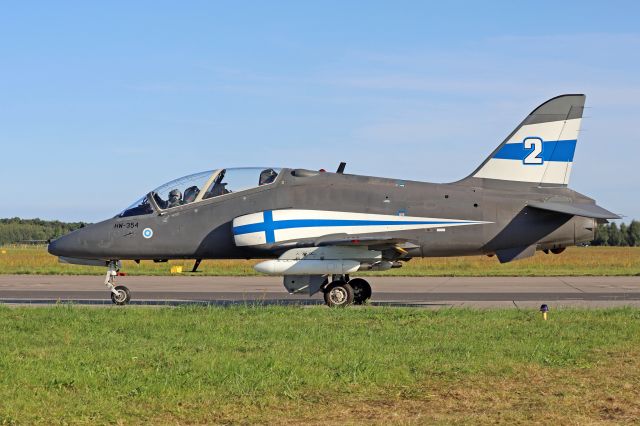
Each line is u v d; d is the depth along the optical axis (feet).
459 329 46.42
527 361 35.86
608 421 25.89
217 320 50.67
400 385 31.09
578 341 41.70
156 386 30.04
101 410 27.14
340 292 63.26
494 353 37.76
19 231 458.50
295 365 34.06
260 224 62.44
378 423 25.71
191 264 165.07
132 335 44.01
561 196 64.80
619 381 31.81
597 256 248.32
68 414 26.71
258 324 48.65
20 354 37.65
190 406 27.84
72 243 66.49
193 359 35.53
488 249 64.69
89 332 45.29
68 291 86.22
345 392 29.99
